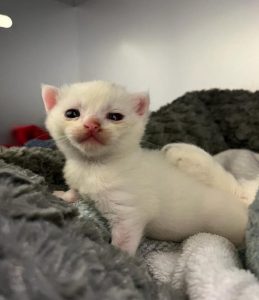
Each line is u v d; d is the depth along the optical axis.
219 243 0.11
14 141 0.20
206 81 0.21
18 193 0.08
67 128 0.11
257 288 0.08
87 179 0.11
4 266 0.06
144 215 0.11
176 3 0.21
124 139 0.11
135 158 0.12
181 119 0.19
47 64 0.22
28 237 0.07
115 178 0.11
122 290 0.07
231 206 0.12
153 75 0.22
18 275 0.06
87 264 0.07
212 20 0.20
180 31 0.21
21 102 0.20
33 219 0.08
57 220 0.08
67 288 0.06
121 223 0.11
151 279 0.09
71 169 0.12
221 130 0.20
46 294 0.06
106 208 0.11
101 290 0.07
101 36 0.23
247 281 0.08
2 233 0.07
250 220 0.10
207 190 0.13
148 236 0.12
